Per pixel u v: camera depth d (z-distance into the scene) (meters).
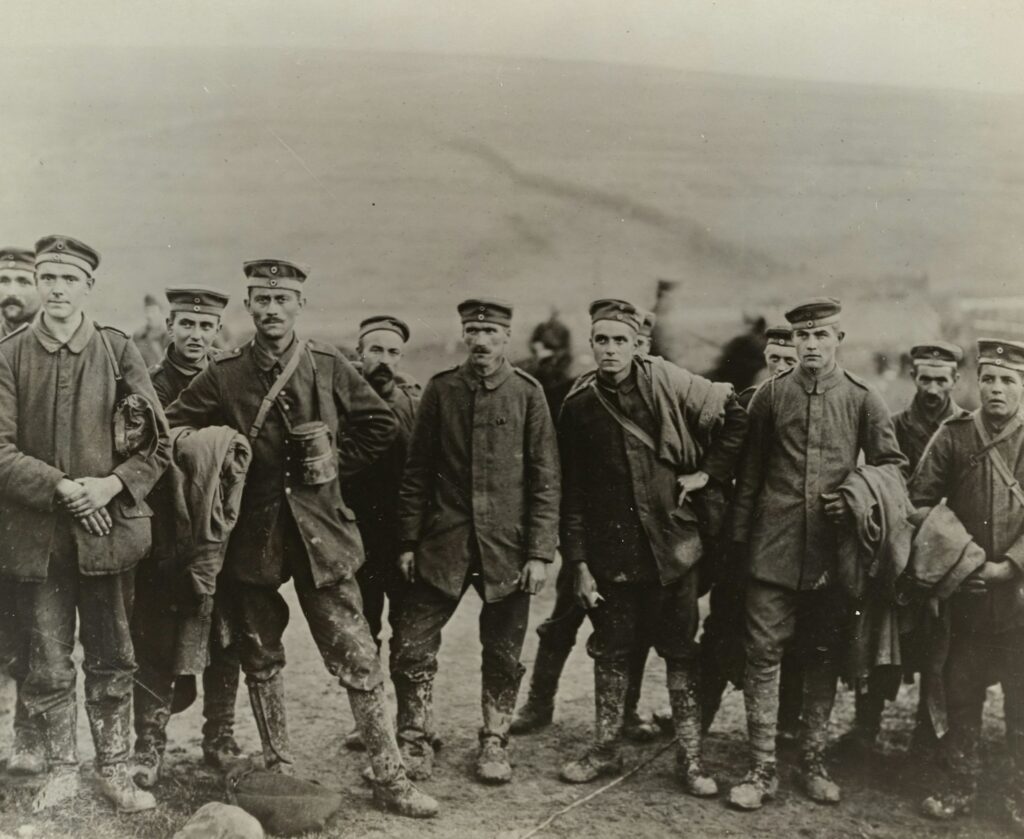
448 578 3.58
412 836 3.30
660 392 3.56
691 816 3.46
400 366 4.36
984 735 4.14
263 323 3.43
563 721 4.17
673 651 3.62
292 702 4.20
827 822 3.45
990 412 3.62
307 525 3.46
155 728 3.53
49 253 3.29
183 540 3.38
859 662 3.54
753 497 3.62
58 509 3.27
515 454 3.58
